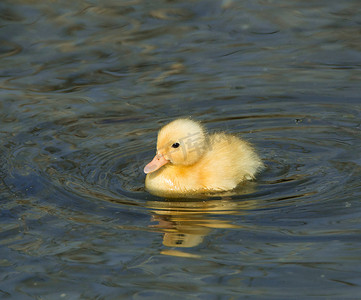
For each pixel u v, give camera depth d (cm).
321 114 1489
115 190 1166
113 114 1513
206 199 1137
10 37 1936
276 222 1015
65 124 1462
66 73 1741
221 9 2100
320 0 2145
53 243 970
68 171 1237
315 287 845
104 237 985
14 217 1052
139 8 2122
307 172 1214
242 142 1313
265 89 1617
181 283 867
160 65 1773
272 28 1967
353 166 1222
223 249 943
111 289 859
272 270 884
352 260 895
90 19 2041
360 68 1703
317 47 1834
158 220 1042
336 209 1042
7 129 1435
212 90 1620
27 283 877
